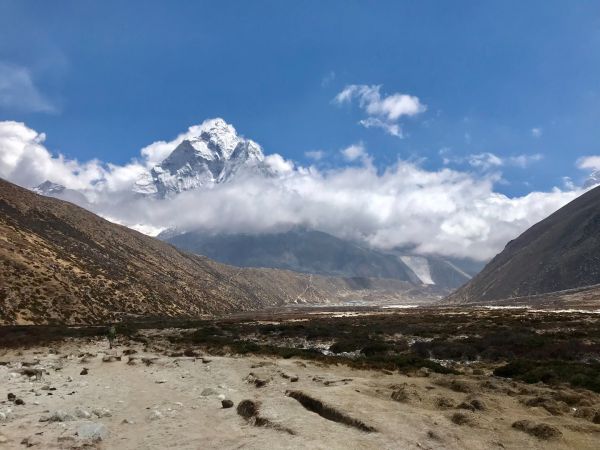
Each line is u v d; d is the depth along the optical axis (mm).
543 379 25938
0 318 73188
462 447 12680
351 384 21484
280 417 15102
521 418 16062
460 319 85000
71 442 13250
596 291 186625
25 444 13141
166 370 30234
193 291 180000
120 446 13133
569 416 17125
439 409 17312
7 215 131125
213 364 31641
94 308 96250
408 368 30094
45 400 20078
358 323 83188
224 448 12617
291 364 32000
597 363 33594
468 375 28641
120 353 43812
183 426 15297
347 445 12312
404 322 83000
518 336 46812
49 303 86500
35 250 108750
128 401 20047
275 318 121812
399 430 13734
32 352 45312
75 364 34562
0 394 21641
